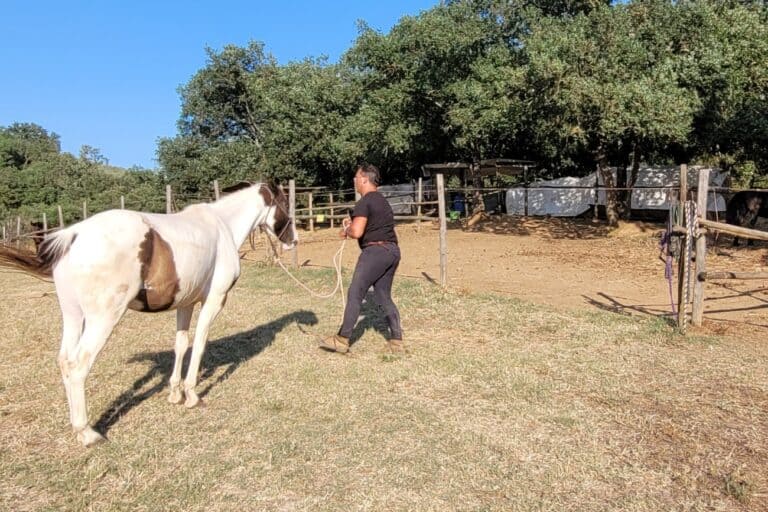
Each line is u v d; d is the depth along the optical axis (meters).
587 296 9.20
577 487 3.55
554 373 5.53
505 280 10.76
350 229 5.92
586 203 22.38
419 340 6.75
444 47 17.03
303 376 5.50
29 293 11.23
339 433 4.28
